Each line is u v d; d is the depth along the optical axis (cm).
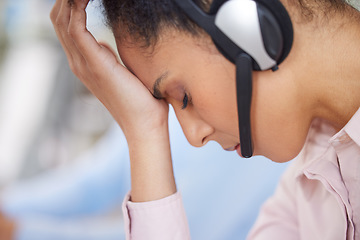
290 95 90
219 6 82
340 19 89
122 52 95
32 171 268
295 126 93
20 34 296
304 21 87
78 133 277
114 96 106
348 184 96
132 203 103
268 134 94
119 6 89
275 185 197
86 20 103
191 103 97
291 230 122
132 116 106
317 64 89
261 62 84
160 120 107
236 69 84
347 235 97
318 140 113
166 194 104
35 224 203
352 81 90
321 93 91
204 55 87
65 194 221
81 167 237
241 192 198
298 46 88
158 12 86
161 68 91
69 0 101
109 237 212
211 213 198
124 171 223
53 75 282
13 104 282
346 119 94
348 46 89
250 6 81
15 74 288
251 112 91
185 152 203
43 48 290
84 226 214
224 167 201
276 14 82
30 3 297
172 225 102
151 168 105
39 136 274
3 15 299
